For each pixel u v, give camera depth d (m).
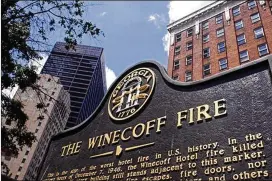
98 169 9.50
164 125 8.70
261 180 5.64
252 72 7.62
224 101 7.63
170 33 41.72
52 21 11.32
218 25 35.53
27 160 56.84
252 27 31.41
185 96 8.88
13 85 10.78
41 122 59.34
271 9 31.19
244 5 34.50
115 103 11.46
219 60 31.73
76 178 9.95
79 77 99.81
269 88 6.93
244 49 30.25
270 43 28.34
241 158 6.23
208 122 7.56
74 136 12.02
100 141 10.50
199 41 36.09
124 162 8.84
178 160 7.43
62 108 13.98
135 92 10.91
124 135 9.79
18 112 11.09
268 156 5.84
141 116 9.82
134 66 12.10
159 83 10.33
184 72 34.41
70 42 12.06
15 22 10.87
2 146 10.99
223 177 6.23
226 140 6.80
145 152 8.51
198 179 6.64
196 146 7.31
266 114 6.53
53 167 11.38
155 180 7.51
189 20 39.94
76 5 11.43
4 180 11.39
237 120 6.96
